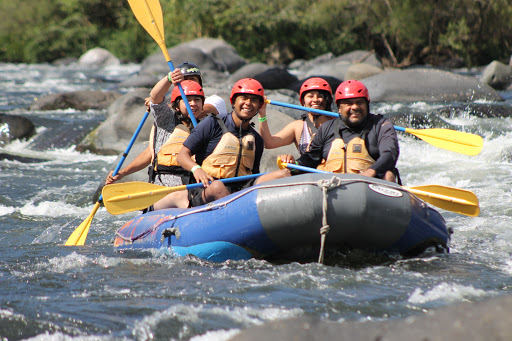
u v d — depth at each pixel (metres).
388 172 15.62
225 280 13.59
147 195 16.33
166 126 19.20
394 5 99.31
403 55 112.31
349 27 107.44
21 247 17.83
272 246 14.39
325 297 12.27
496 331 7.12
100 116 50.09
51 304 12.28
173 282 13.59
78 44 132.00
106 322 11.22
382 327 7.95
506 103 51.72
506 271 14.09
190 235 15.33
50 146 40.31
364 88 16.00
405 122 38.44
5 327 11.09
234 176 16.47
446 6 97.62
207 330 10.70
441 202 15.55
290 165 16.59
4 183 29.09
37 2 133.50
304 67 98.00
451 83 54.44
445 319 7.63
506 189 24.64
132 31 128.25
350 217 13.62
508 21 94.12
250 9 112.12
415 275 13.70
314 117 19.97
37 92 71.38
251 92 16.09
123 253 16.73
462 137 18.22
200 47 86.94
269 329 8.42
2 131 41.75
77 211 24.09
